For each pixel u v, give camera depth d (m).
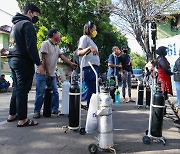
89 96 5.15
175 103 8.07
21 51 4.45
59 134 4.16
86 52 4.48
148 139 3.71
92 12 25.20
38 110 5.47
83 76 5.07
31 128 4.53
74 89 4.21
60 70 25.92
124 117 5.75
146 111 6.60
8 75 23.19
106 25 26.12
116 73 8.04
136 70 19.77
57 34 5.60
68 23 26.44
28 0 24.86
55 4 25.56
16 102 4.69
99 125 3.30
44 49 5.40
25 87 4.59
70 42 25.02
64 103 5.60
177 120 5.50
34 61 4.43
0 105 8.30
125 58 8.45
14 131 4.32
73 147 3.55
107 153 3.32
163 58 5.91
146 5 19.12
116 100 7.99
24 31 4.41
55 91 5.84
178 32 21.94
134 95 11.17
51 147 3.54
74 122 4.25
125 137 4.06
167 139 4.02
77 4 25.97
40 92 5.41
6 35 29.78
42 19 25.70
